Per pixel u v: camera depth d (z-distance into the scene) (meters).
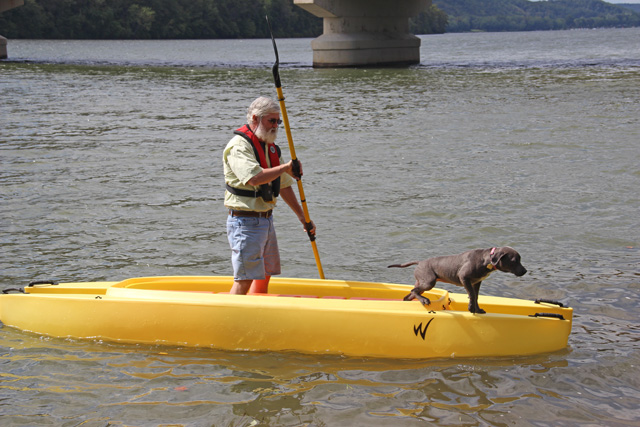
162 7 101.94
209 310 4.39
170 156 11.81
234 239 4.43
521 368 4.11
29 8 87.94
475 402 3.71
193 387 3.88
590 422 3.52
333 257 6.34
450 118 16.92
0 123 16.08
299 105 20.48
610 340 4.50
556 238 6.82
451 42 98.94
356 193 8.89
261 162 4.35
